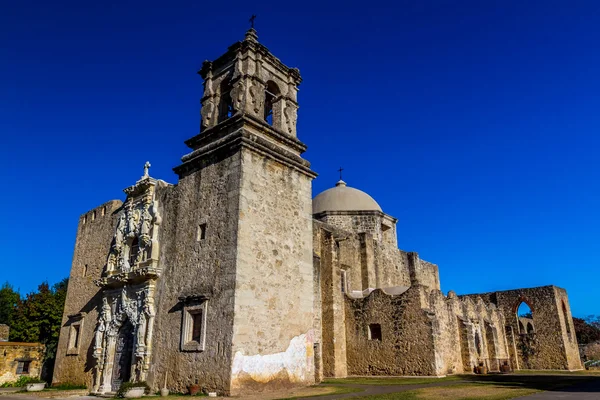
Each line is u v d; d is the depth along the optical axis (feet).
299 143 75.61
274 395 54.24
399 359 82.99
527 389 57.47
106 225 91.76
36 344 105.19
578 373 104.53
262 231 63.87
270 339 60.95
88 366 82.23
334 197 122.21
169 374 61.77
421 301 83.30
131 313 71.20
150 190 78.54
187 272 65.31
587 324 213.87
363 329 88.69
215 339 57.72
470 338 95.04
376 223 113.60
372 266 104.42
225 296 58.54
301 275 69.00
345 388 61.82
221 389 54.80
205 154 68.39
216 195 65.46
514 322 132.26
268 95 79.97
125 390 60.44
